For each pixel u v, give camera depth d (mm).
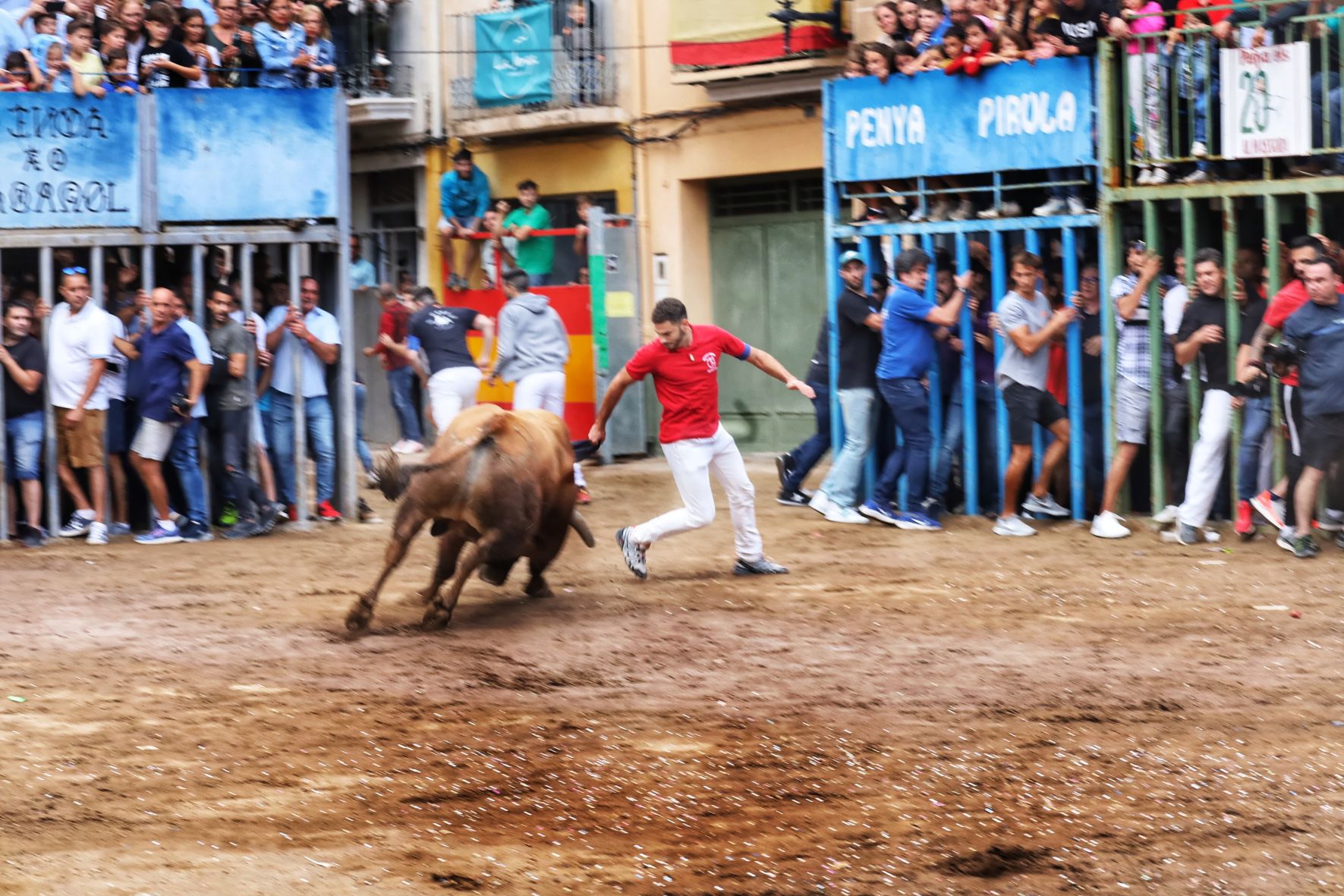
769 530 13625
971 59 13797
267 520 14031
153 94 14273
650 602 10594
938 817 6176
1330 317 11445
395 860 5805
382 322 18859
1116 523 12773
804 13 17547
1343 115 12195
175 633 9836
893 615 10086
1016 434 12961
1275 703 7754
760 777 6734
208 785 6715
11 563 12648
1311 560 11547
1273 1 12359
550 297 19625
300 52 15672
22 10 15461
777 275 19531
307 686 8438
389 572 9656
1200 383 12641
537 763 6984
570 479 10461
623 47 20016
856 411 13867
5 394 13641
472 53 21516
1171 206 13297
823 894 5434
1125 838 5914
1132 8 13125
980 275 14320
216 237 14445
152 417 13477
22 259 15070
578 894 5477
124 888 5523
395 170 22688
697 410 11109
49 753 7195
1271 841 5852
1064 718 7566
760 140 18984
